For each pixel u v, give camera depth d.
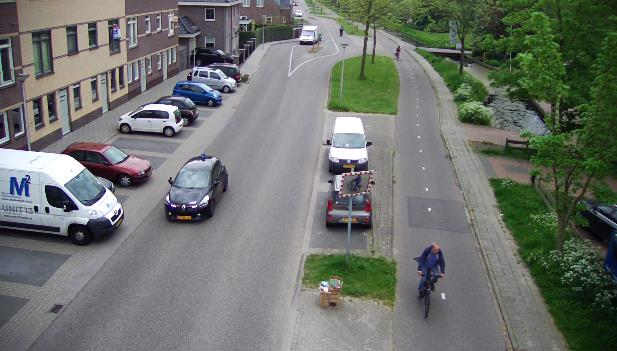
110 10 31.00
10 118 21.86
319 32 80.31
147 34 37.53
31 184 16.16
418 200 21.52
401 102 39.19
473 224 19.55
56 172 16.33
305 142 28.22
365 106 36.47
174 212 18.17
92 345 12.08
